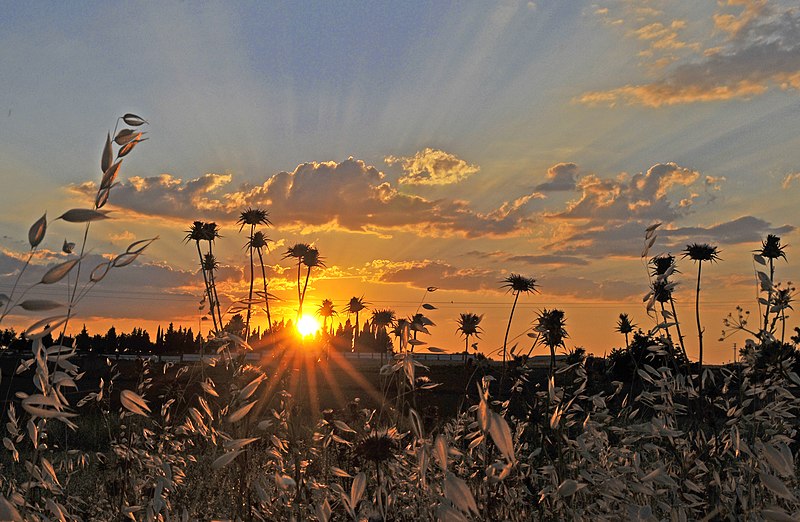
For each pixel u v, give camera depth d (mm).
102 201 1849
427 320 2529
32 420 2299
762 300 3512
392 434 2580
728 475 2830
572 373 4121
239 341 2932
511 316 4074
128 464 3836
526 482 3141
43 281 1672
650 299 3387
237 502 2771
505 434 1342
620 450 3119
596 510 2854
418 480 2488
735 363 3496
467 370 3988
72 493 3969
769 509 1775
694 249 3559
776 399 3127
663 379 3281
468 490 1495
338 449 3119
